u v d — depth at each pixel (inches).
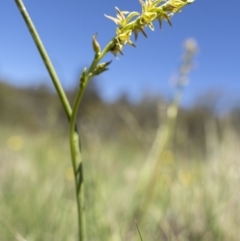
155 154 24.8
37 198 21.8
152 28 8.7
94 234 17.9
